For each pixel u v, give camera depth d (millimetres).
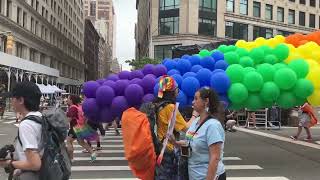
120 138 19516
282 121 27359
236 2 61656
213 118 4727
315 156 13836
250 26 63031
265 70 11852
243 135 20875
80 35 131000
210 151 4609
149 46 65875
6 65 42031
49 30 82812
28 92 4035
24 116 4043
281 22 67250
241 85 11570
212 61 12117
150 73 11992
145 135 4750
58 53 92062
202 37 57375
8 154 4004
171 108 5371
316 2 72125
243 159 13234
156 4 59125
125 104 11508
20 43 63250
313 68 12148
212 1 58812
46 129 3951
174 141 5230
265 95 11781
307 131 18594
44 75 62719
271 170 11305
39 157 3881
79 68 128125
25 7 65062
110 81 11961
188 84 11258
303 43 13273
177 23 57562
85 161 12797
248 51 12641
